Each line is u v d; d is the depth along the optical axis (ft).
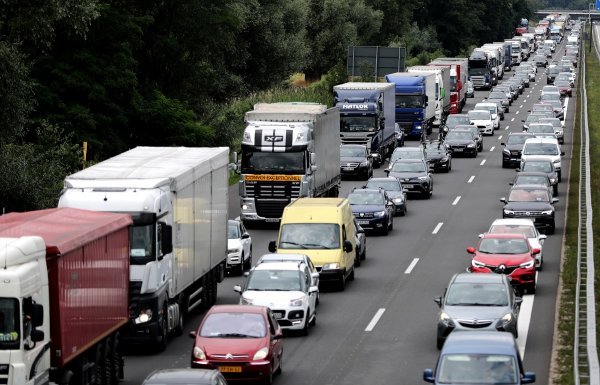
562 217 438.81
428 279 321.73
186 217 257.34
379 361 228.43
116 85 480.23
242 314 213.66
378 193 410.72
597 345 230.48
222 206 295.28
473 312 232.53
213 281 287.89
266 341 207.00
